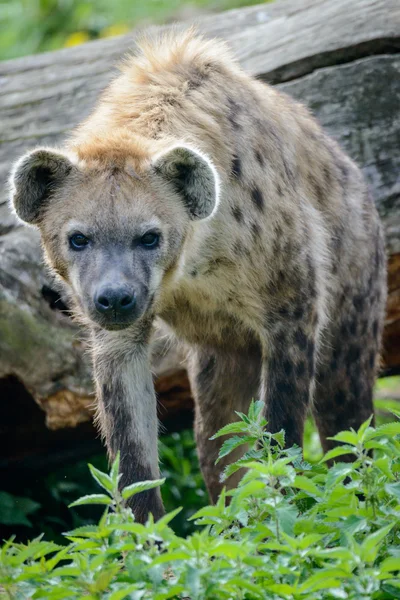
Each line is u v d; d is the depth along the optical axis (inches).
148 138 353.1
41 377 446.3
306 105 485.7
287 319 370.9
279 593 234.7
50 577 256.4
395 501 272.1
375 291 433.4
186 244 347.6
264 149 371.9
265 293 367.2
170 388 470.3
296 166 387.9
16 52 814.5
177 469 523.5
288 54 497.7
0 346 447.5
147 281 329.1
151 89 368.5
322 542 265.7
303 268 371.9
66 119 520.1
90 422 461.1
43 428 483.2
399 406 545.0
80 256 330.6
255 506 274.2
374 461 264.4
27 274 444.1
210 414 420.8
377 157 472.7
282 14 530.6
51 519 482.6
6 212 481.7
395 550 249.9
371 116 477.1
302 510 289.4
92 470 264.4
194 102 364.8
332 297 410.6
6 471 501.0
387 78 478.3
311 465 301.1
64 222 333.7
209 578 231.5
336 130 478.6
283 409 370.9
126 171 334.3
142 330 358.0
